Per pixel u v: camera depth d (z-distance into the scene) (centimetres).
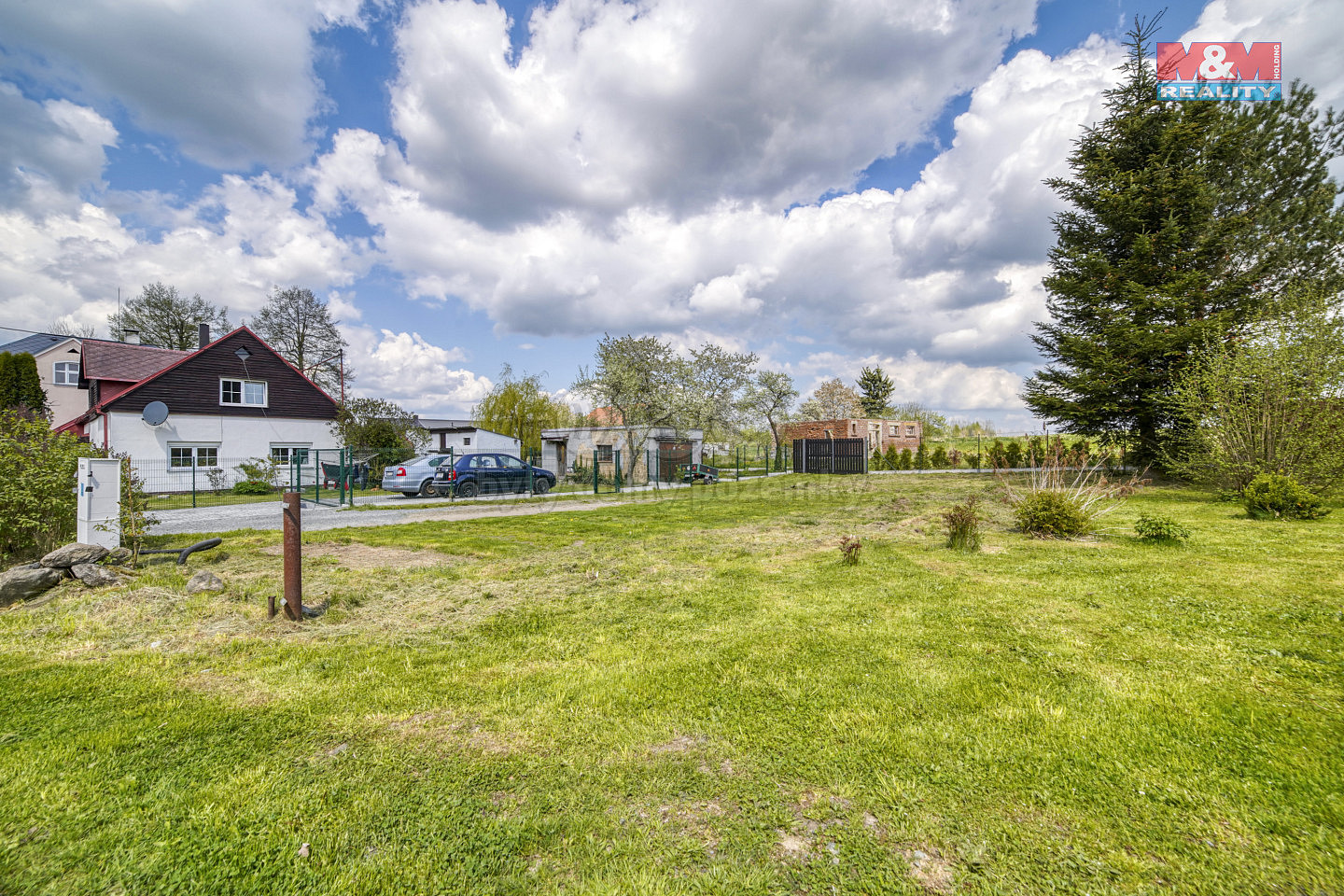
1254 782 236
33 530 651
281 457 2547
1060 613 478
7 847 206
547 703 324
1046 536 862
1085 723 289
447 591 587
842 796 235
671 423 2936
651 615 495
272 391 2533
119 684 351
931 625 451
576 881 191
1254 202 1733
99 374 2309
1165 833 208
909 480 2389
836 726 291
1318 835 203
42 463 653
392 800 234
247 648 418
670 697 328
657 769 255
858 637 427
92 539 634
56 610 493
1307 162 1723
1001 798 231
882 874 192
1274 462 1150
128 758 265
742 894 183
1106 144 1817
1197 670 356
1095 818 217
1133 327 1644
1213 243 1619
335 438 2703
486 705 323
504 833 214
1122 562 662
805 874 192
